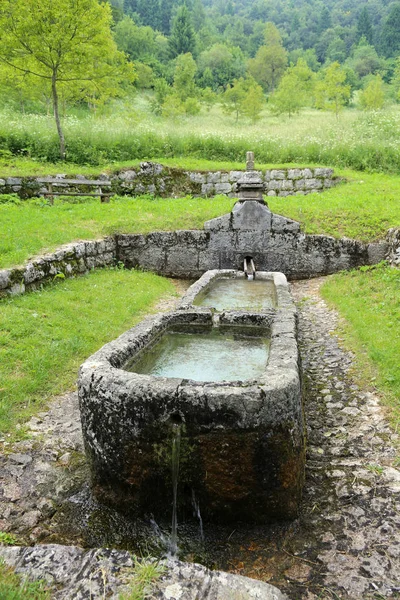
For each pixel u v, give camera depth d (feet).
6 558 6.36
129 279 24.39
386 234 26.48
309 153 47.01
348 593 7.04
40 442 10.91
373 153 45.80
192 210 30.83
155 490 8.59
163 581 5.91
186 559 7.83
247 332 13.80
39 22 37.73
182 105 91.97
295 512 8.56
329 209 29.71
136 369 10.93
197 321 14.10
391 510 8.63
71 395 13.01
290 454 8.28
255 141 48.85
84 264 24.00
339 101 83.30
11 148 43.09
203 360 11.82
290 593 7.09
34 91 57.57
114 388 8.43
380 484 9.36
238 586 5.88
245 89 107.34
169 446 8.30
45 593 5.66
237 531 8.44
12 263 19.31
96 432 8.75
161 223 28.84
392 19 220.84
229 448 8.09
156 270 28.14
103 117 60.29
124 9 236.63
